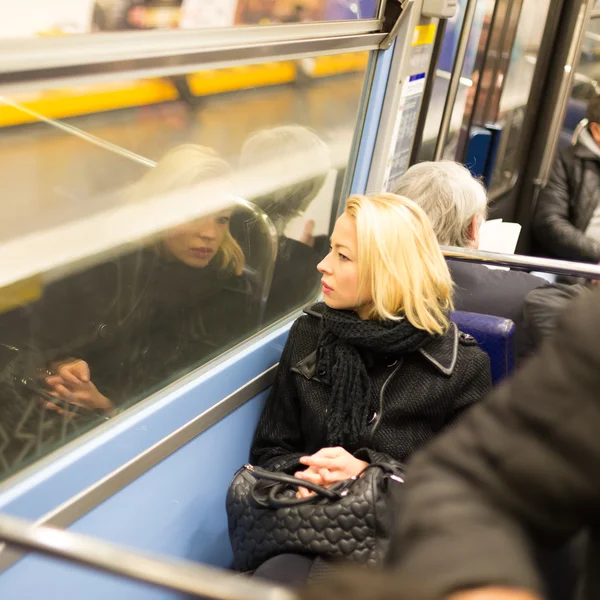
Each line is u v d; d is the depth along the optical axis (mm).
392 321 1763
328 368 1847
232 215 1935
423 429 1867
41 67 1213
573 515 609
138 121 1564
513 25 3475
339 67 2146
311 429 1893
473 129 3445
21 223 1393
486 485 617
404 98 2424
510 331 2004
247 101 1855
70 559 754
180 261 1801
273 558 1632
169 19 1437
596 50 4281
